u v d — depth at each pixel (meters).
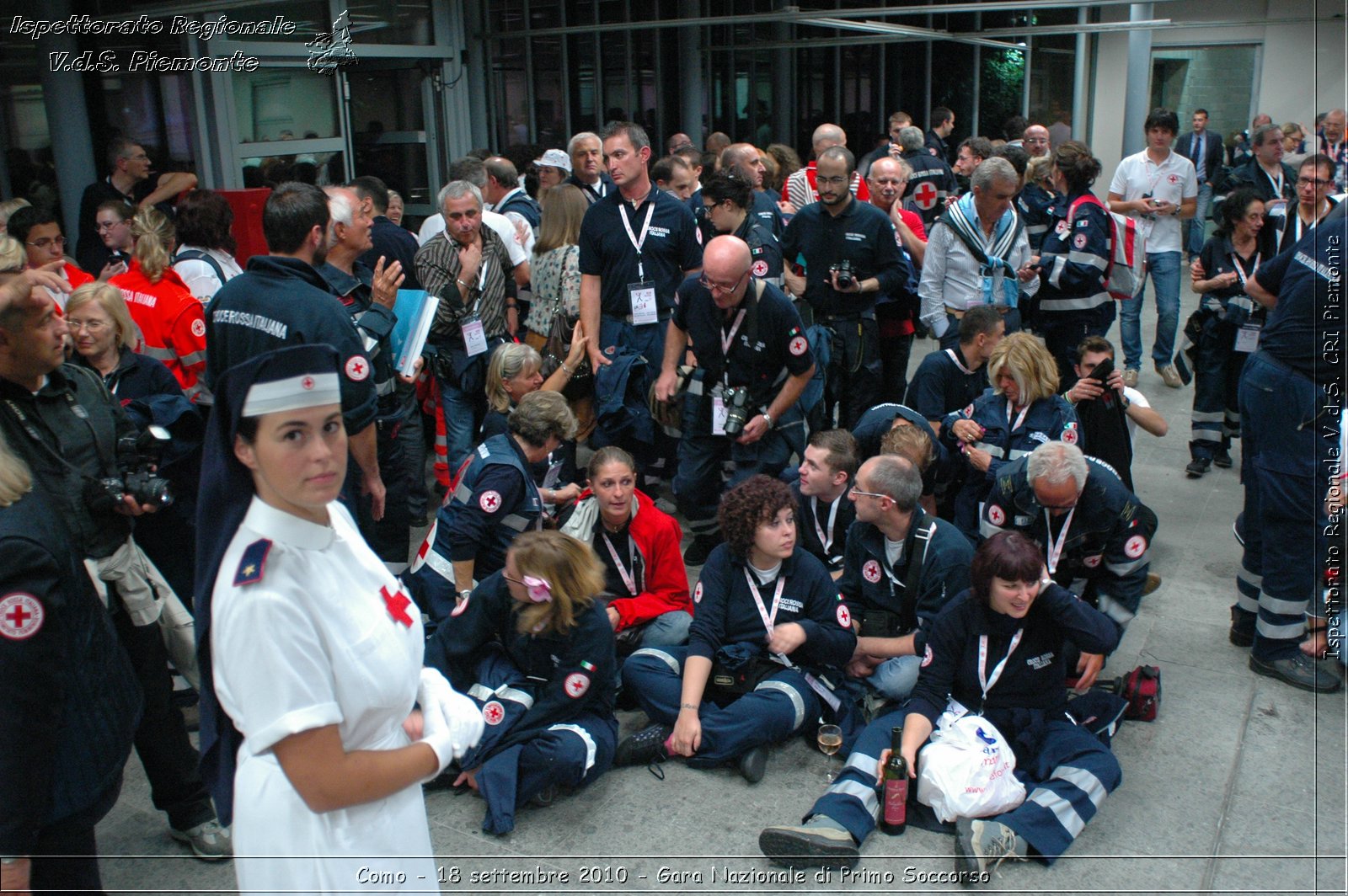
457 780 3.39
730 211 5.36
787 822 3.23
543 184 7.07
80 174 6.64
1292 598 3.91
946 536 3.66
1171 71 14.08
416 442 5.38
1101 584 3.76
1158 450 6.53
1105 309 5.89
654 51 10.68
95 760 2.28
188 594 3.56
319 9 7.71
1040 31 6.88
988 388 4.58
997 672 3.30
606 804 3.33
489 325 5.50
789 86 12.04
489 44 9.32
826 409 6.04
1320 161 5.28
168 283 4.19
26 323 2.41
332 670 1.67
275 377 1.54
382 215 5.67
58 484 2.58
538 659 3.35
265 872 1.73
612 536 3.96
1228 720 3.74
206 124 7.11
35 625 1.97
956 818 3.11
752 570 3.58
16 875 2.00
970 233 5.54
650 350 5.29
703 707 3.51
